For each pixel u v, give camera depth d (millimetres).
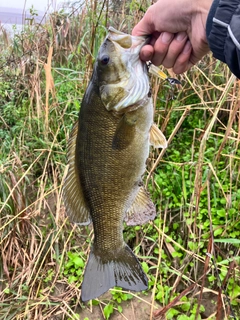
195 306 643
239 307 624
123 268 430
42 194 776
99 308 681
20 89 1082
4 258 733
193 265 671
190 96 869
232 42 349
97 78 386
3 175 795
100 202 414
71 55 970
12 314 665
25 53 1069
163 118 792
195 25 384
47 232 788
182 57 408
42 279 719
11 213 767
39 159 875
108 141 391
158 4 389
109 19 855
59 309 678
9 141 928
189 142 831
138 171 403
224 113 836
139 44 386
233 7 350
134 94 375
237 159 739
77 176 418
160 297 664
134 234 747
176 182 753
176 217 751
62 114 878
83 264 720
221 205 719
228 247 675
